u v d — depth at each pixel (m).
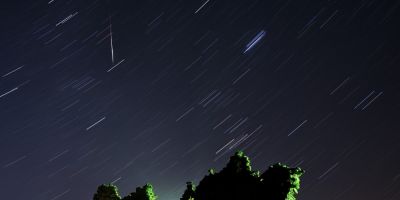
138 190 19.77
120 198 20.16
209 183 15.17
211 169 15.88
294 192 14.37
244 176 14.93
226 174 15.09
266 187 14.29
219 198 14.77
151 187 19.95
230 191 14.70
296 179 14.27
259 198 14.28
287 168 14.41
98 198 19.98
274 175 14.35
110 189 20.19
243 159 15.38
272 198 14.10
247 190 14.53
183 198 17.48
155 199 19.95
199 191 15.32
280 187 14.10
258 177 14.83
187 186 17.70
